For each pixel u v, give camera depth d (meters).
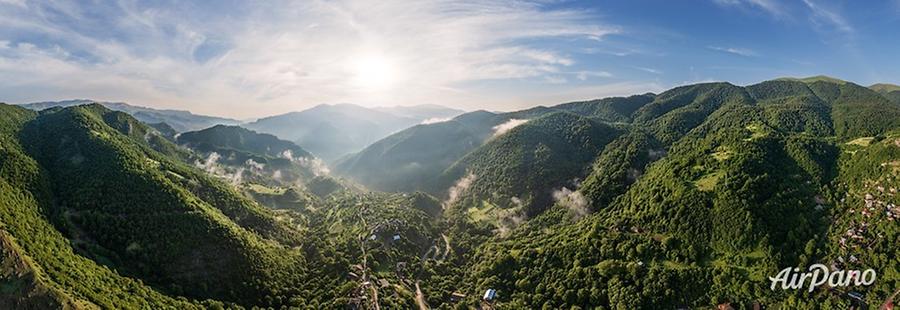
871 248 174.50
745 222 199.12
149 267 194.00
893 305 153.88
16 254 150.62
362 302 199.12
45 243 175.00
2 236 152.12
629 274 199.88
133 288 175.38
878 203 191.12
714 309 177.75
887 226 177.88
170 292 186.25
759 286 178.38
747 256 190.25
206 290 192.88
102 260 189.38
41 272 151.88
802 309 167.00
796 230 193.75
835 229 191.12
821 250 184.00
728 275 185.50
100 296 156.50
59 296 143.00
